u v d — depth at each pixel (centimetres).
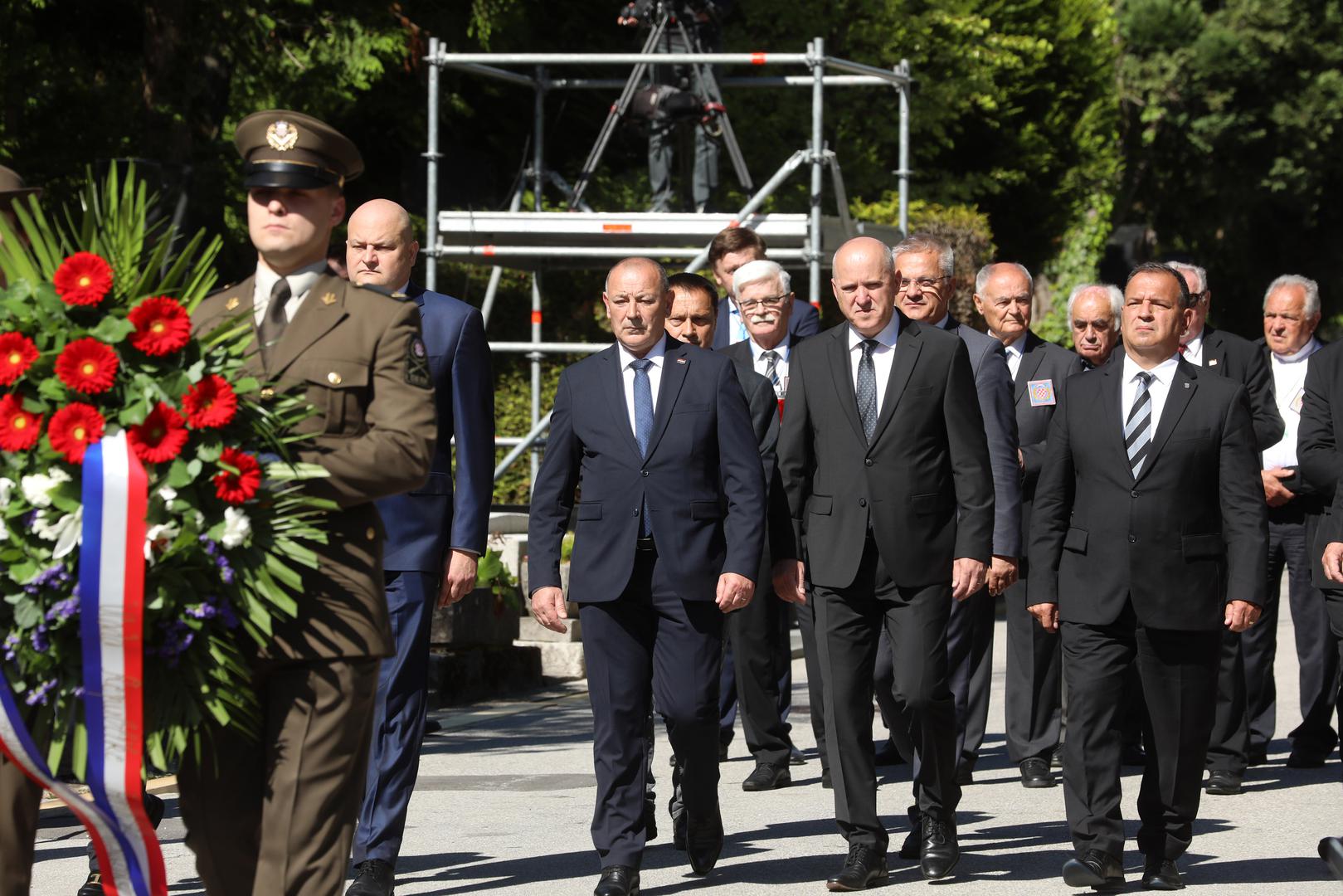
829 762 1204
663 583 1152
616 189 4225
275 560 732
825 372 1227
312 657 761
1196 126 6216
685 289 1586
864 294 1212
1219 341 1717
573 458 1202
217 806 778
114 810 731
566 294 4091
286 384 783
